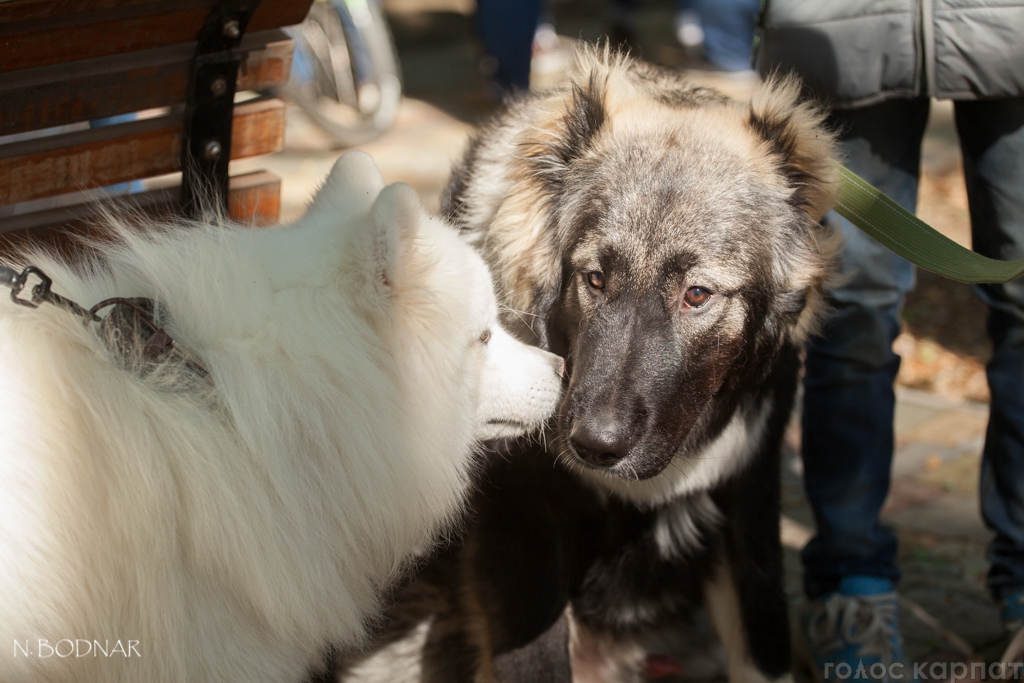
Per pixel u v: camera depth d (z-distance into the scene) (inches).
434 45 456.1
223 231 82.4
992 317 110.0
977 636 115.9
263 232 84.7
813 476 115.3
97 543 70.2
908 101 105.0
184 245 81.5
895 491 147.6
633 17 406.9
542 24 403.9
